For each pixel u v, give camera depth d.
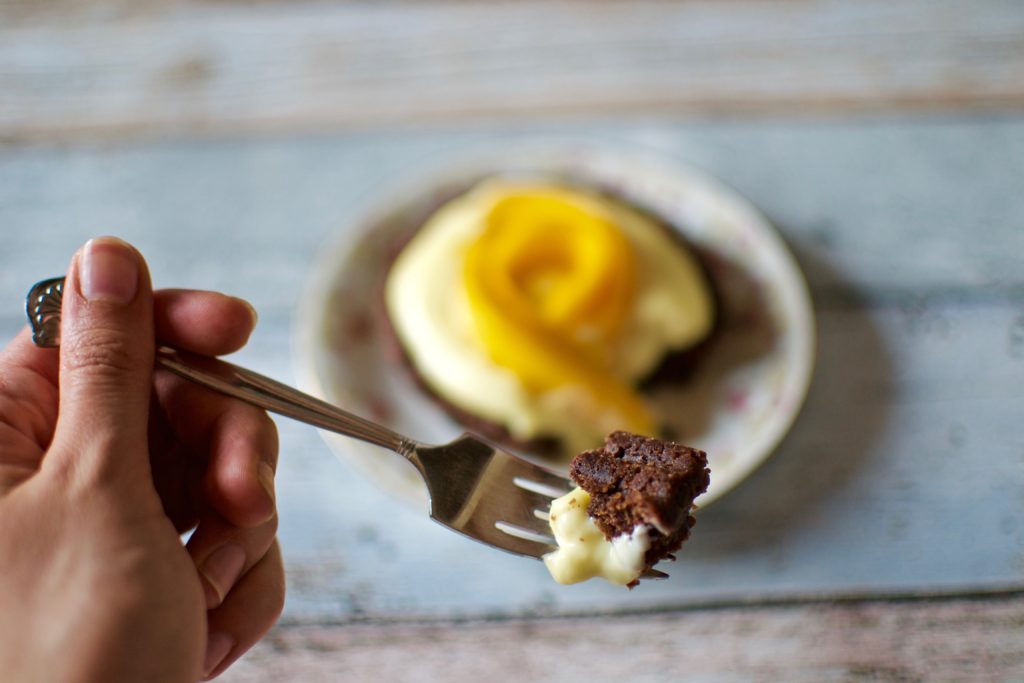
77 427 0.32
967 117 0.52
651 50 0.55
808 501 0.43
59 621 0.30
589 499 0.33
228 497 0.35
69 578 0.31
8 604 0.30
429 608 0.42
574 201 0.47
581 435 0.44
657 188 0.49
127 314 0.33
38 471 0.32
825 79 0.53
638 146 0.52
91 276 0.32
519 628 0.41
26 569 0.31
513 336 0.44
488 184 0.50
